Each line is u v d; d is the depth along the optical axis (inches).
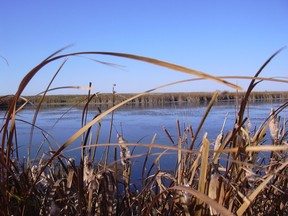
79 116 852.6
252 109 713.0
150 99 1689.2
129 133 449.1
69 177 59.6
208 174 56.7
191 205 54.2
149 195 72.7
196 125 462.3
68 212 60.5
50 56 34.2
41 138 377.1
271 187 67.8
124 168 70.6
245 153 62.3
